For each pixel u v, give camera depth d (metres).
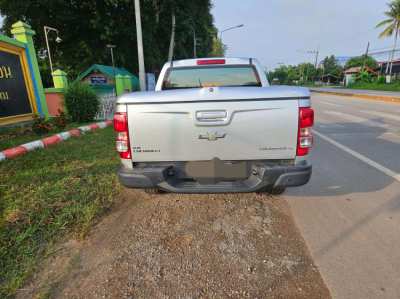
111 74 17.47
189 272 2.09
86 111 8.62
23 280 2.00
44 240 2.47
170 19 24.55
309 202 3.23
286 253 2.30
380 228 2.66
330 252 2.30
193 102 2.29
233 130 2.34
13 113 6.90
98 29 19.86
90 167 4.32
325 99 19.23
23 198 3.23
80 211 2.95
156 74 26.47
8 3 17.88
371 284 1.94
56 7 18.48
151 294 1.89
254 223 2.79
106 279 2.03
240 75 3.65
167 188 2.48
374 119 9.48
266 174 2.41
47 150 5.27
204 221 2.84
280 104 2.29
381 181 3.83
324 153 5.23
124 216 2.94
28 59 7.38
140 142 2.41
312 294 1.86
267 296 1.86
